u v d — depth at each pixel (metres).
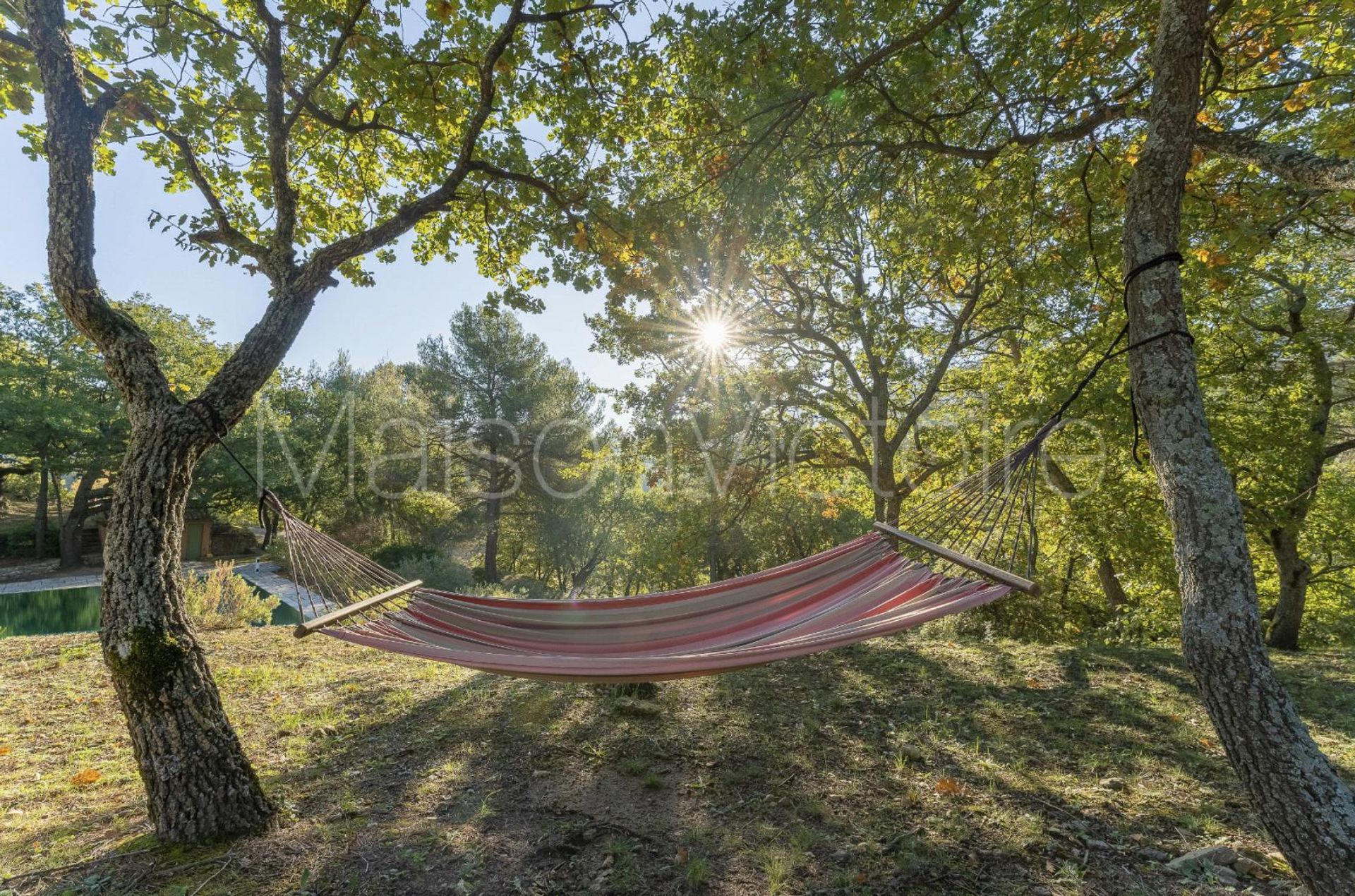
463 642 3.45
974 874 2.93
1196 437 2.53
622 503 19.59
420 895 2.78
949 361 10.07
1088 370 8.20
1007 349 12.25
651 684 5.61
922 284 7.92
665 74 5.22
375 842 3.17
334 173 5.69
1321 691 5.76
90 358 20.78
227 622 8.10
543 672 2.73
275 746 4.33
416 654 2.79
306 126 5.26
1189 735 4.52
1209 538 2.42
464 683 5.74
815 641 2.69
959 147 4.81
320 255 4.00
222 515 25.30
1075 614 11.53
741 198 5.19
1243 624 2.32
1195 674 2.42
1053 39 4.61
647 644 3.66
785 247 6.92
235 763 3.28
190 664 3.21
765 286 10.73
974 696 5.43
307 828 3.29
